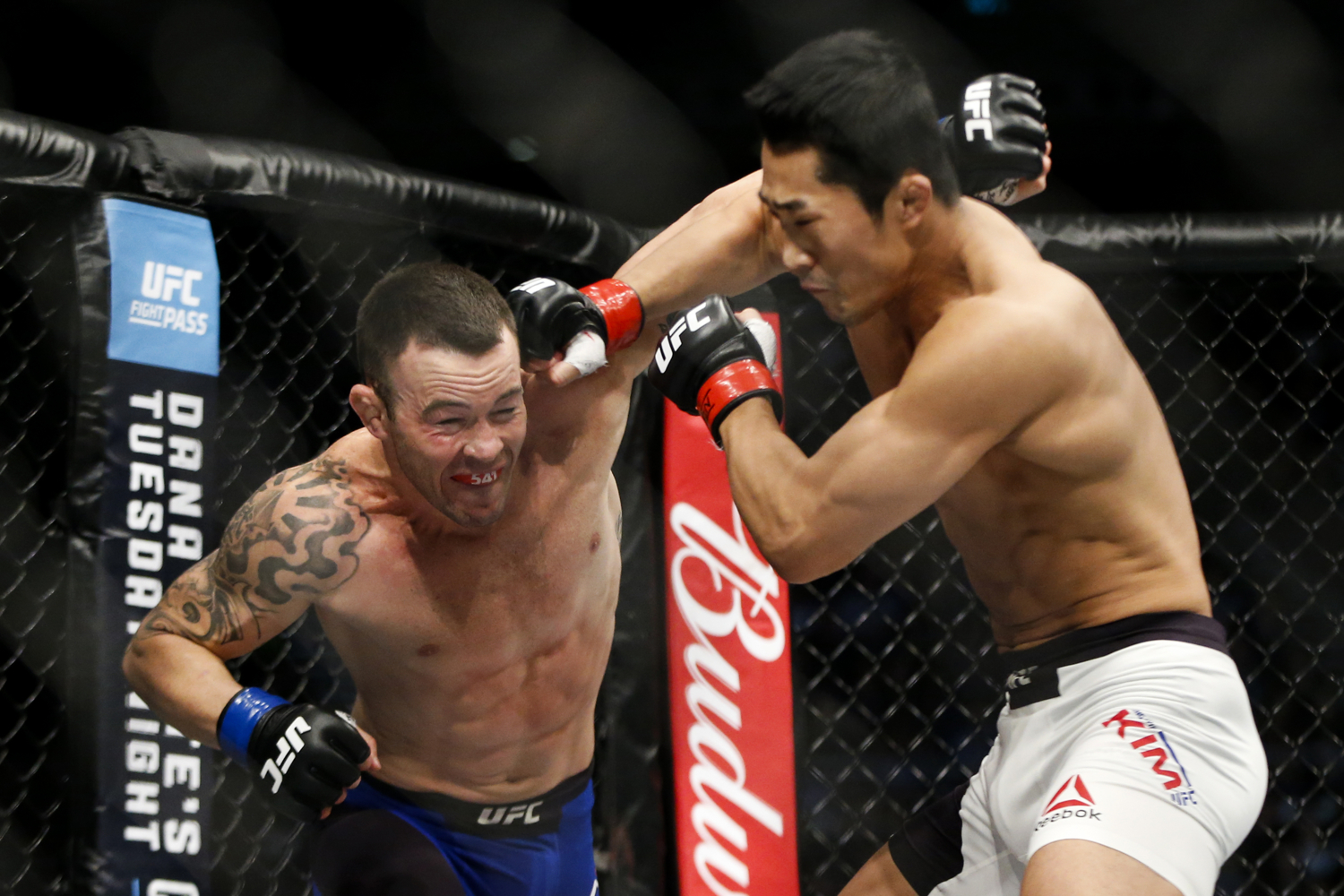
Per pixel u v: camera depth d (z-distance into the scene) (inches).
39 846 303.1
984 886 164.6
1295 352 404.8
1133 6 460.4
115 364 204.7
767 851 247.6
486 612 164.2
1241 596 403.9
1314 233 270.2
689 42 474.9
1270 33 460.1
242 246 295.9
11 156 197.3
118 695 201.5
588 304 163.8
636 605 255.3
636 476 257.4
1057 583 153.7
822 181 138.6
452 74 475.8
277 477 163.2
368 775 174.7
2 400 277.4
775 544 148.1
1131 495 150.3
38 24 433.7
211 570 161.2
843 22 469.7
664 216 488.1
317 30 464.4
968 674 311.9
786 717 251.4
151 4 444.5
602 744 259.4
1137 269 267.6
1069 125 474.6
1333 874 367.9
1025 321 140.9
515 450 150.3
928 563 370.6
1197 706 144.7
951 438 140.3
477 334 145.0
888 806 378.9
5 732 312.8
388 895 168.9
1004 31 469.4
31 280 268.5
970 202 161.2
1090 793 139.5
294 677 317.1
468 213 241.0
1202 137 475.2
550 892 183.9
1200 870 136.6
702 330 166.2
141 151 210.4
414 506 159.9
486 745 171.3
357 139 479.8
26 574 300.7
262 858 285.0
